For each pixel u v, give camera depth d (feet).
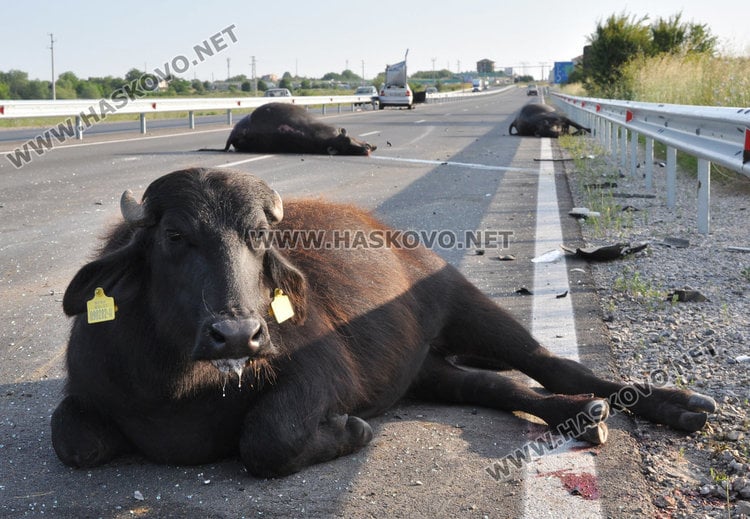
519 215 35.94
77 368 13.51
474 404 16.71
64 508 12.20
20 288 25.20
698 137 30.04
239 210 12.85
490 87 604.49
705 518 11.53
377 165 56.80
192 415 13.28
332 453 13.58
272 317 13.51
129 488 12.83
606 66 125.80
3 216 36.22
